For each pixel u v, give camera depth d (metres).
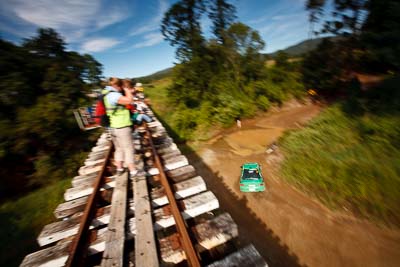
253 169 11.32
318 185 9.80
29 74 15.34
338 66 29.41
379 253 6.73
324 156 11.29
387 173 8.62
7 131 12.98
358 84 22.42
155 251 2.59
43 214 10.42
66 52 19.70
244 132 20.34
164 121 24.41
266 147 16.20
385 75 28.31
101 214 3.59
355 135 12.34
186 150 18.09
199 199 3.53
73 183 4.92
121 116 4.04
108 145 7.69
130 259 2.75
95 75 20.95
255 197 10.42
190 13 22.97
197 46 23.53
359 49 28.52
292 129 18.92
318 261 6.97
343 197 8.80
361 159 9.91
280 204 9.58
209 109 21.81
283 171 11.78
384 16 17.72
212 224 2.91
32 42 18.17
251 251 2.25
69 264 2.54
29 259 2.75
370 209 7.99
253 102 24.73
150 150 6.42
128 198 4.16
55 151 15.10
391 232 7.18
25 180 13.90
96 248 2.98
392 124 11.43
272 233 8.27
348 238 7.36
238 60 24.97
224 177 12.99
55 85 15.95
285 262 7.14
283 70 29.31
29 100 14.80
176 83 23.38
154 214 3.34
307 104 27.03
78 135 16.78
